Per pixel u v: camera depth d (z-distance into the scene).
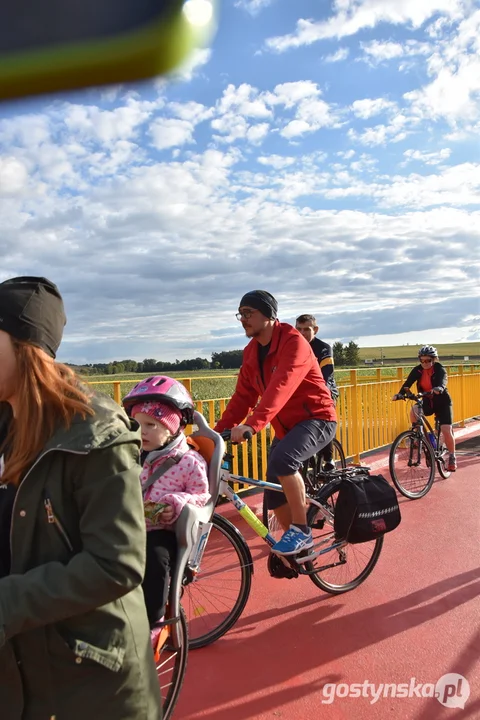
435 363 7.29
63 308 1.61
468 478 7.57
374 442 8.62
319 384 3.92
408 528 5.46
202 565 3.55
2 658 1.47
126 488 1.48
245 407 4.22
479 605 3.80
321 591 4.09
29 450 1.45
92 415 1.50
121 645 1.52
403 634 3.46
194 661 3.22
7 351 1.46
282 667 3.14
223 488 3.53
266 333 3.87
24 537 1.46
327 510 3.97
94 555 1.43
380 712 2.74
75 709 1.46
